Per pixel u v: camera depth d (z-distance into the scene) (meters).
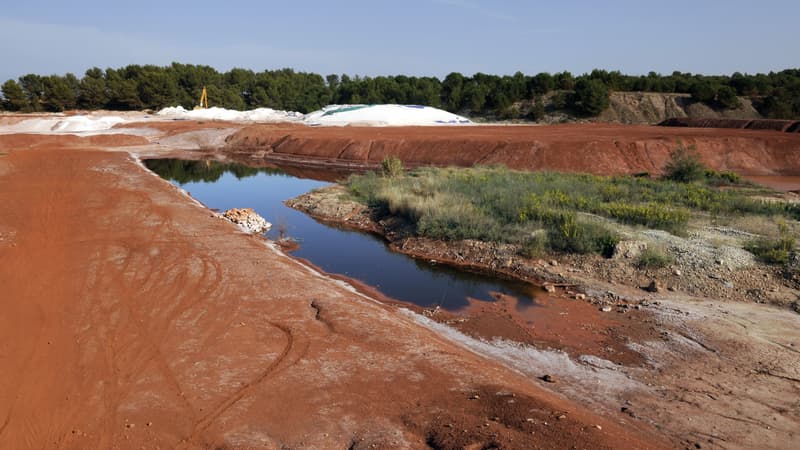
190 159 44.09
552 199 19.16
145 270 13.32
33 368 8.43
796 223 16.20
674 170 26.72
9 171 30.36
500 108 79.25
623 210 17.30
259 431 6.79
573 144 34.47
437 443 6.34
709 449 6.80
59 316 10.49
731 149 34.91
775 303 11.50
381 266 15.36
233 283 12.52
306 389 7.86
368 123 62.03
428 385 8.00
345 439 6.62
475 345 10.20
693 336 10.21
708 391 8.32
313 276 13.81
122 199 22.34
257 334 9.84
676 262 13.31
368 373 8.39
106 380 8.10
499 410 7.08
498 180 24.06
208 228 17.83
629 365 9.28
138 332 9.82
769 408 7.80
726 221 16.58
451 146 37.72
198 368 8.49
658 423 7.43
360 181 26.70
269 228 19.77
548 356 9.68
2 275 12.81
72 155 39.25
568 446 5.98
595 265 13.93
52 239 16.12
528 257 14.80
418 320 11.41
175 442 6.58
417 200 19.56
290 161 43.19
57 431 6.81
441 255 16.12
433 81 98.56
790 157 34.25
